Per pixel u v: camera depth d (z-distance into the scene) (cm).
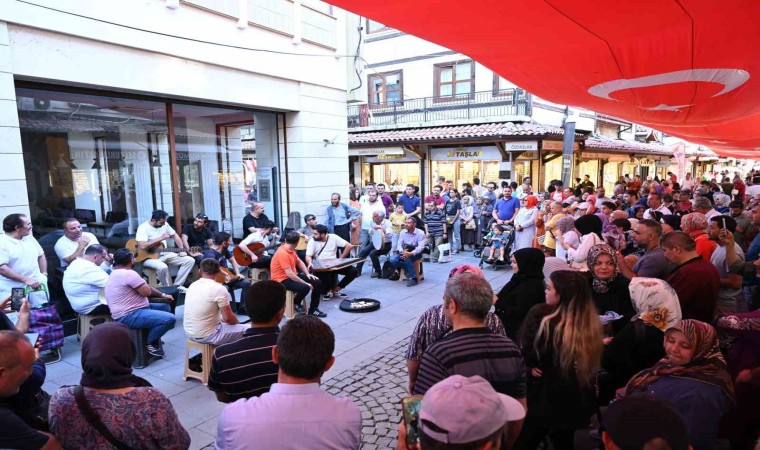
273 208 977
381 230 911
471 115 1722
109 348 211
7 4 518
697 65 418
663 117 721
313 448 170
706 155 2981
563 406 260
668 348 247
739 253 479
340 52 1009
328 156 1003
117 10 625
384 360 505
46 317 501
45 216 633
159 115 760
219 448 176
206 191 865
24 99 596
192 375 462
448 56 1778
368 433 364
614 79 489
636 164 2566
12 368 192
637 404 133
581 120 1981
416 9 324
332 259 769
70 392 209
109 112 696
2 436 188
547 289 279
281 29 870
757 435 281
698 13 310
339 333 591
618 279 345
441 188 1306
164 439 211
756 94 506
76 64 589
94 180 691
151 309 516
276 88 880
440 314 276
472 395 138
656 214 784
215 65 768
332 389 438
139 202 755
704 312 349
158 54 684
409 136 1628
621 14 323
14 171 538
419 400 180
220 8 759
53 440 200
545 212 929
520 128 1483
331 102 1004
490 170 1645
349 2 314
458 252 1177
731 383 241
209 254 689
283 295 275
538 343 265
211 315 446
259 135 950
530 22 348
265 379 263
